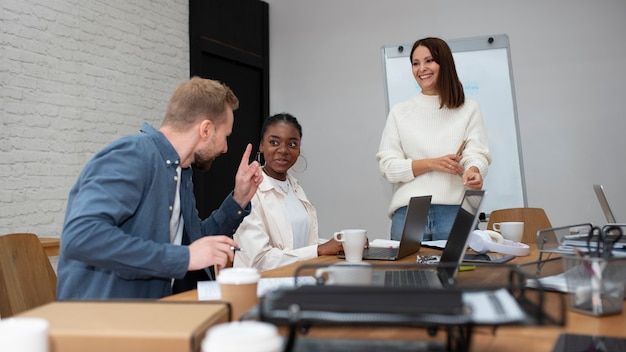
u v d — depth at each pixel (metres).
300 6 5.23
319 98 5.16
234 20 4.91
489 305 0.69
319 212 5.12
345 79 5.09
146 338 0.69
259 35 5.17
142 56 4.13
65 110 3.56
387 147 2.57
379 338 0.79
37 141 3.38
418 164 2.37
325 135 5.13
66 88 3.57
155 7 4.24
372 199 4.98
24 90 3.31
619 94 4.36
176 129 1.50
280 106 5.28
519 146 3.87
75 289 1.37
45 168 3.43
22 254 1.64
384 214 4.94
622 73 4.35
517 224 2.06
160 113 4.29
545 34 4.52
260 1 5.20
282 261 1.89
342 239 1.73
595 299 0.93
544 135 4.51
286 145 2.24
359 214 5.01
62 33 3.55
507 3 4.62
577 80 4.45
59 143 3.52
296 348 0.70
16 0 3.28
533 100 4.54
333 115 5.12
